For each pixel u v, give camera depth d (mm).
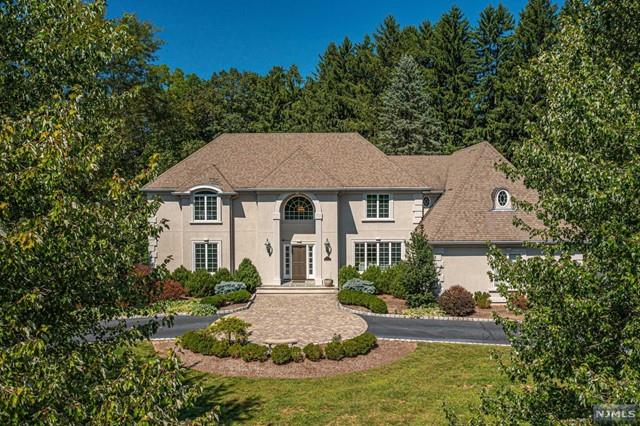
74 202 6570
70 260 6637
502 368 8719
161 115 50250
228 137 37781
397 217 33781
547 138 9211
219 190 32375
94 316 7859
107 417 6156
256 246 33531
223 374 17219
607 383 6570
